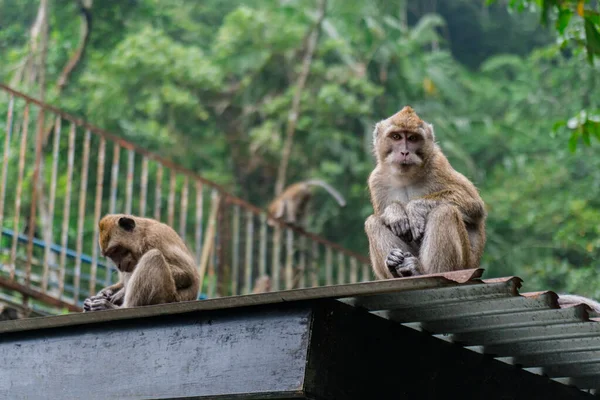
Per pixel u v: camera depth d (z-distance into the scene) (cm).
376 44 3012
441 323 650
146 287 795
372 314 638
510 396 714
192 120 2903
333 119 2925
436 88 3097
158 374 651
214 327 638
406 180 843
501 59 3447
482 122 3009
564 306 617
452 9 3978
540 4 1025
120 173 2209
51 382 700
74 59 2502
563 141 2717
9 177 1995
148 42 2734
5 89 1173
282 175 2800
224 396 618
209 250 1302
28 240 1152
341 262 1370
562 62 2855
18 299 1297
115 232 862
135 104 2711
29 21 2820
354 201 2825
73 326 704
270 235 2081
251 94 3023
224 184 2855
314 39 2978
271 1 3250
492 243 2464
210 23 3372
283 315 612
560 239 2173
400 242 810
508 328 649
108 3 2736
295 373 595
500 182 2797
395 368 641
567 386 761
